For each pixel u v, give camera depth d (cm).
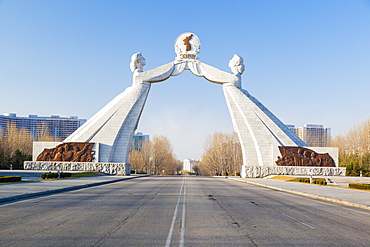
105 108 5794
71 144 5253
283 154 5312
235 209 1444
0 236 862
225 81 5666
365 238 889
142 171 9075
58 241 809
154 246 767
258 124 5484
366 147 7525
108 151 5284
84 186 2755
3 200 1633
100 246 763
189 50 5775
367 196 2119
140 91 5556
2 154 6750
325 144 13275
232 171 9088
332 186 3306
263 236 888
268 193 2422
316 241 841
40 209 1369
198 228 988
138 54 5678
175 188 2734
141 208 1428
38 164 5188
